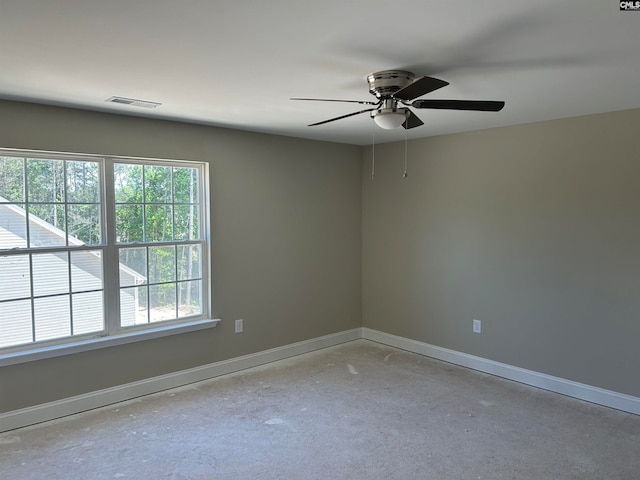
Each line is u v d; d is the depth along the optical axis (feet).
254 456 9.27
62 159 11.05
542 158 12.55
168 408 11.52
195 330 13.29
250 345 14.61
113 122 11.47
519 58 7.20
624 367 11.37
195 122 12.71
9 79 8.37
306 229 15.88
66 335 11.23
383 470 8.78
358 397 12.21
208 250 13.55
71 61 7.34
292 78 8.34
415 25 5.89
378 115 8.18
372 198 17.22
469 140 14.14
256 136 14.32
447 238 14.92
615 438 10.00
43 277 10.84
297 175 15.48
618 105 10.59
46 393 10.77
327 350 16.40
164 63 7.46
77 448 9.55
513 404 11.78
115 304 11.95
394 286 16.67
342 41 6.48
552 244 12.50
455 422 10.76
